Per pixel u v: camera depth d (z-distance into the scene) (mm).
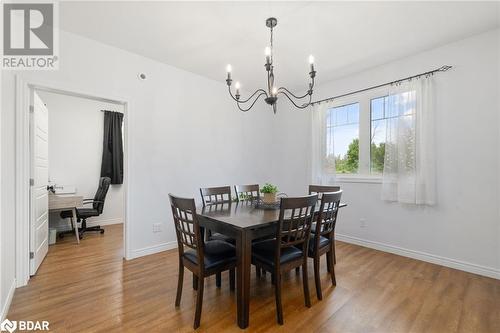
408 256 3016
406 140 2963
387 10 2150
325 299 2053
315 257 2066
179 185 3449
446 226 2732
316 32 2502
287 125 4539
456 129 2666
